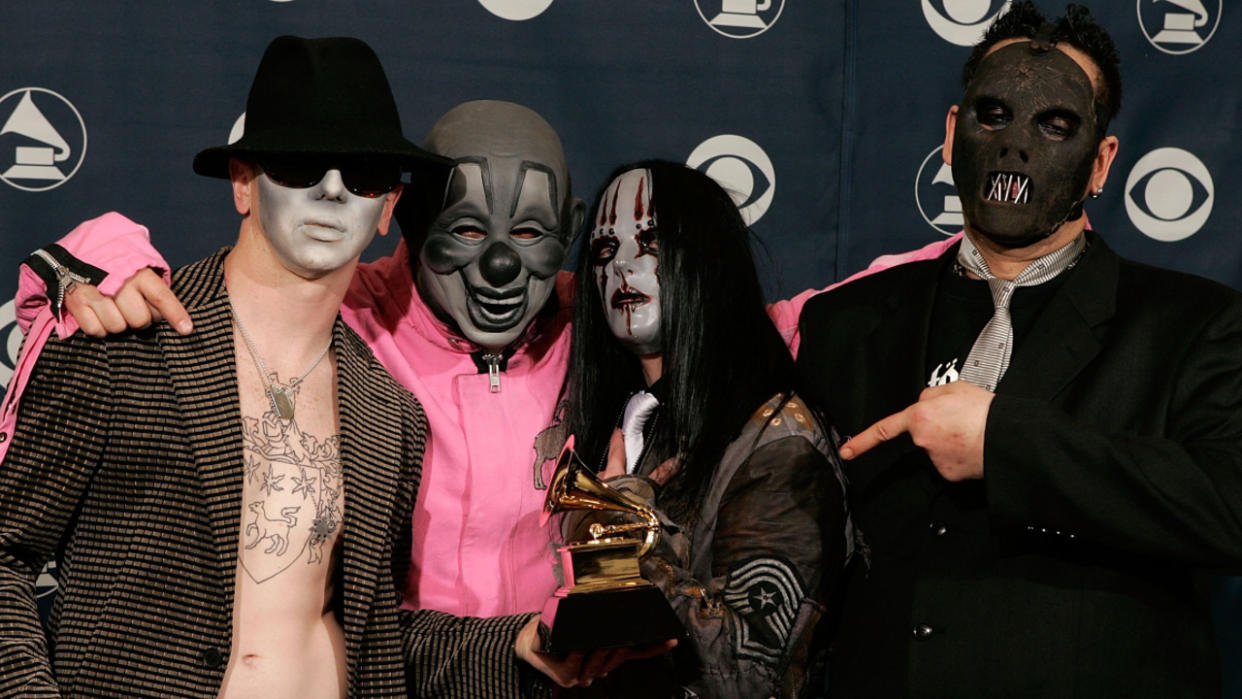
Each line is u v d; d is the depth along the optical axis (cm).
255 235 157
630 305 179
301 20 228
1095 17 243
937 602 158
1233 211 246
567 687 167
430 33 231
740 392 174
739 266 182
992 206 157
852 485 172
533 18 234
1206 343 153
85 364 147
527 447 191
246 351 158
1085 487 144
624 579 158
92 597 147
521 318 183
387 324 193
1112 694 150
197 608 147
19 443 145
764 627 159
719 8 239
